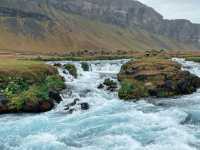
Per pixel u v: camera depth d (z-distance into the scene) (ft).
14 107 112.16
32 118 102.42
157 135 80.69
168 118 96.99
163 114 102.47
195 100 129.29
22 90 124.47
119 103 122.11
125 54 475.31
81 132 86.63
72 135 84.38
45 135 84.28
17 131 88.79
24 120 100.07
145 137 79.71
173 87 141.18
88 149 73.46
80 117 102.89
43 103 114.83
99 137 81.61
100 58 362.12
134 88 136.87
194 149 70.79
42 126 93.20
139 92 135.13
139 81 148.25
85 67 237.45
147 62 172.14
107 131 85.97
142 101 126.93
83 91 142.72
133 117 98.27
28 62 173.88
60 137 82.84
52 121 98.78
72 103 120.16
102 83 156.97
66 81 166.81
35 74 141.69
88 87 151.12
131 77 156.46
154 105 119.34
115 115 101.50
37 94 118.01
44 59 308.19
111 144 76.13
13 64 154.40
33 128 91.40
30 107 112.37
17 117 105.40
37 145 76.89
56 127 91.86
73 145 77.05
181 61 293.84
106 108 114.32
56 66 187.42
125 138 79.41
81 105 116.78
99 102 124.26
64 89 143.54
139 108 113.91
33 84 132.57
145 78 148.36
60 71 178.70
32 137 82.69
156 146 73.15
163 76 146.82
